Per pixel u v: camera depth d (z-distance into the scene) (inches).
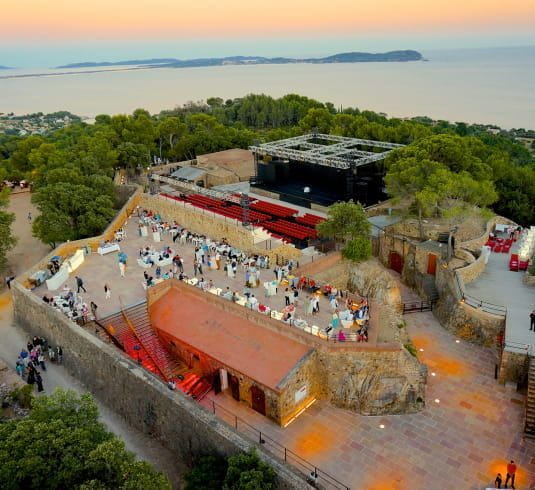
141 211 2564.0
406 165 2118.6
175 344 1478.8
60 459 788.0
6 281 2042.3
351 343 1291.8
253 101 6176.2
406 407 1299.2
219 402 1341.0
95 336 1398.9
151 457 1190.9
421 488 1058.1
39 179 2728.8
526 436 1197.1
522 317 1515.7
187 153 3841.0
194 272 1807.3
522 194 2556.6
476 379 1432.1
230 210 2440.9
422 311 1878.7
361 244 1780.3
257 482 891.4
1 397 1239.5
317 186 2768.2
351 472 1103.6
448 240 1942.7
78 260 1900.8
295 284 1635.1
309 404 1331.2
